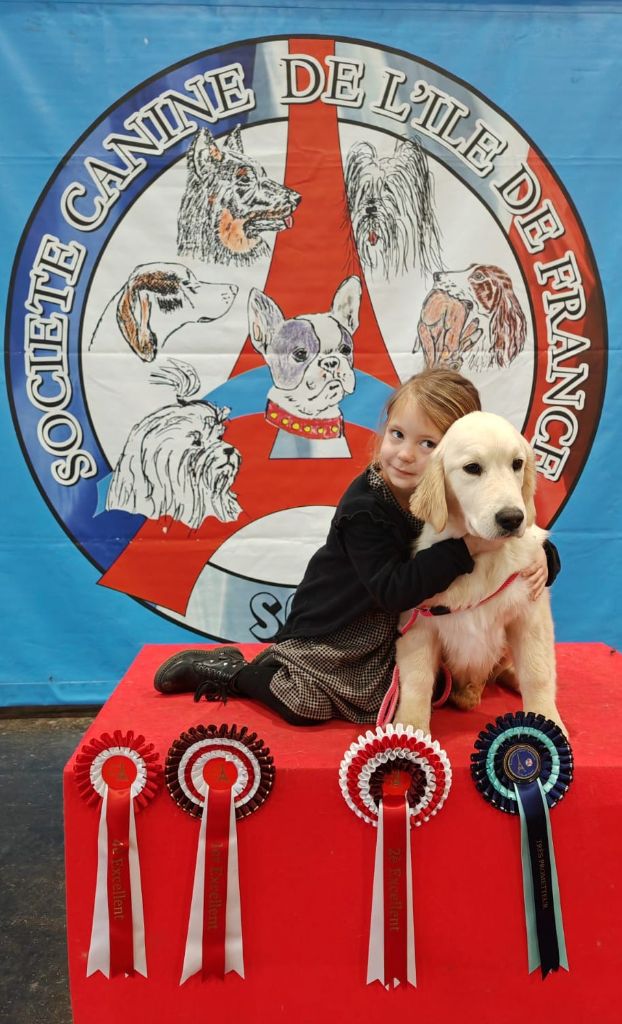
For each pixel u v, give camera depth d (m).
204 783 1.58
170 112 3.19
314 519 3.38
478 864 1.61
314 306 3.29
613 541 3.45
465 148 3.25
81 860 1.61
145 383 3.30
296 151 3.22
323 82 3.19
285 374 3.31
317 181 3.24
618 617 3.48
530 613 1.71
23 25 3.10
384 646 1.87
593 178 3.28
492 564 1.66
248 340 3.29
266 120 3.21
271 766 1.58
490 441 1.57
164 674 2.06
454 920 1.62
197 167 3.21
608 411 3.40
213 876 1.58
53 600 3.38
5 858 2.39
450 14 3.17
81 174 3.20
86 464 3.32
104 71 3.15
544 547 1.85
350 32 3.17
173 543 3.37
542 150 3.26
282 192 3.24
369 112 3.22
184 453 3.33
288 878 1.61
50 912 2.15
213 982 1.62
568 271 3.32
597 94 3.23
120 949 1.60
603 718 1.88
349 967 1.63
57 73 3.14
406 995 1.63
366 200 3.25
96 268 3.25
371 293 3.29
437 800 1.58
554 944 1.60
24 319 3.25
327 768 1.59
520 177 3.27
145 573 3.38
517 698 2.03
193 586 3.39
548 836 1.58
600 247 3.32
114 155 3.20
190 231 3.24
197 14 3.13
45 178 3.20
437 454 1.65
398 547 1.77
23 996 1.85
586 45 3.19
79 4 3.10
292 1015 1.64
